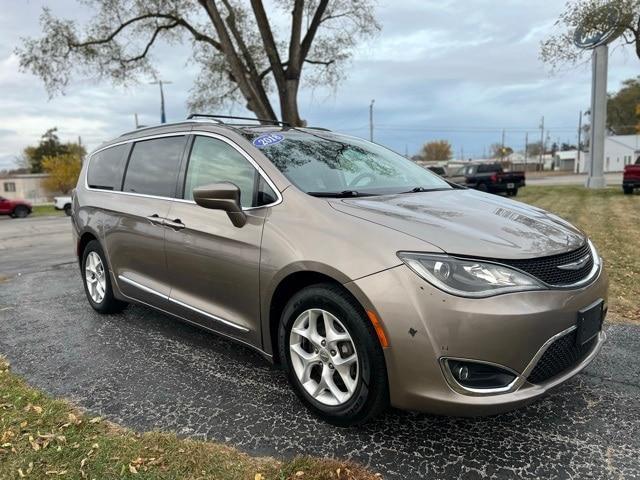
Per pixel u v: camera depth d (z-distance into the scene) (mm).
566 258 2701
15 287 6590
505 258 2471
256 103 12906
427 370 2404
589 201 16734
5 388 3346
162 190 3947
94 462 2508
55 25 14609
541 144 87000
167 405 3111
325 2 12695
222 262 3258
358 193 3225
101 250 4688
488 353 2352
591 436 2729
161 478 2383
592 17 18141
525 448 2629
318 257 2701
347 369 2709
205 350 4023
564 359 2602
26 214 31734
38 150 83688
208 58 16422
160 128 4262
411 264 2449
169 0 14891
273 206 3076
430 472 2434
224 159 3527
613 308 4852
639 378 3391
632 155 74188
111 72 15828
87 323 4770
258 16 12289
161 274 3875
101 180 4824
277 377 3506
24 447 2639
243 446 2654
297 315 2889
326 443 2674
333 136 4109
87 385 3412
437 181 4039
